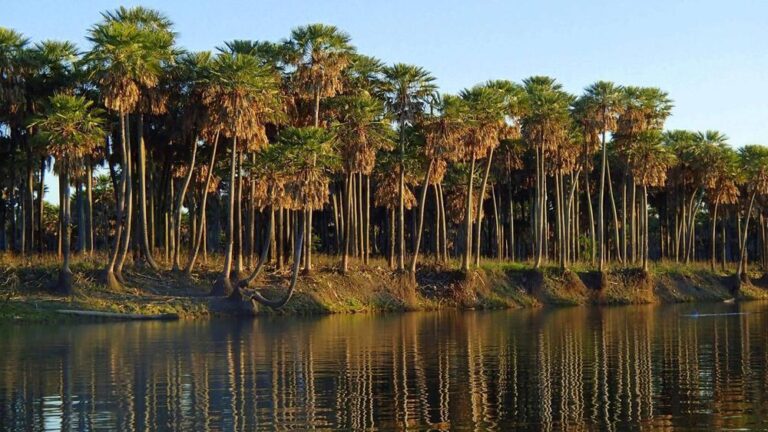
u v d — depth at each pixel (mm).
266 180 54562
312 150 53031
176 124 58719
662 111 77312
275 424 19781
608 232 101062
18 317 47250
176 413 21016
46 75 56781
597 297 73000
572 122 74312
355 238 68375
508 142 78750
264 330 43312
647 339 38312
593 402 22188
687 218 100188
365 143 61406
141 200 56250
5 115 55438
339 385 25000
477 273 67750
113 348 34438
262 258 55688
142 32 52031
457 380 25859
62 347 34812
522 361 30297
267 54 61312
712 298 81125
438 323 48969
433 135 63875
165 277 56656
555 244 86438
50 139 50281
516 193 97312
